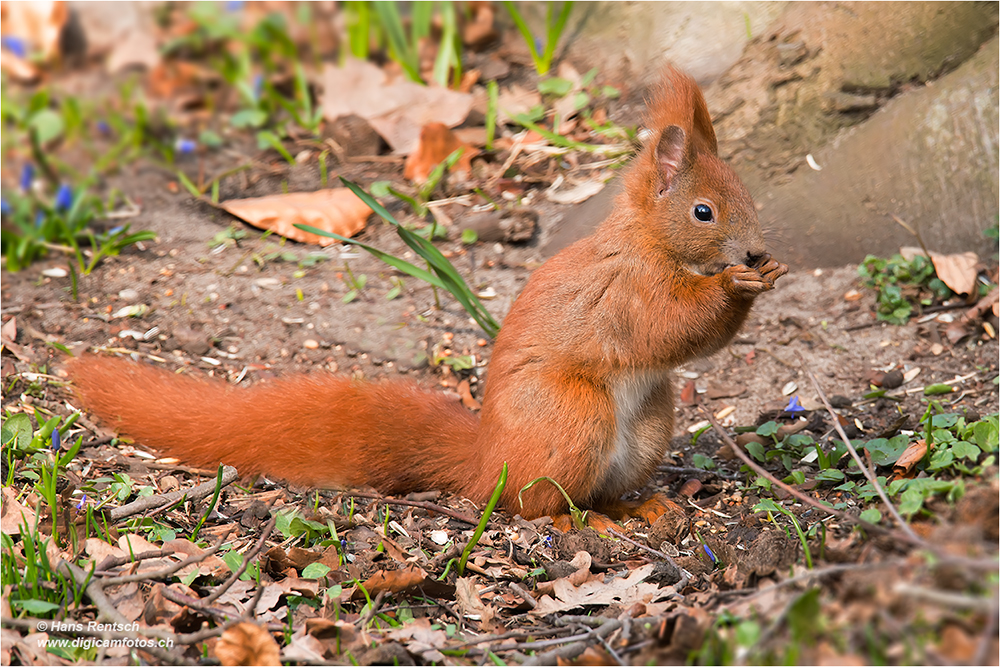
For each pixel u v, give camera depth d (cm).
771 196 1179
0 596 600
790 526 742
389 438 829
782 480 828
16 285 1106
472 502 817
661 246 789
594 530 761
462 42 1534
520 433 781
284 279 1148
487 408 804
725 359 1045
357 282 1143
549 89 1422
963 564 416
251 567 663
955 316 1034
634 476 832
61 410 876
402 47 1443
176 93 1486
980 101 1103
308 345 1055
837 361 1013
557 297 802
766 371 1020
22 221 1191
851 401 950
